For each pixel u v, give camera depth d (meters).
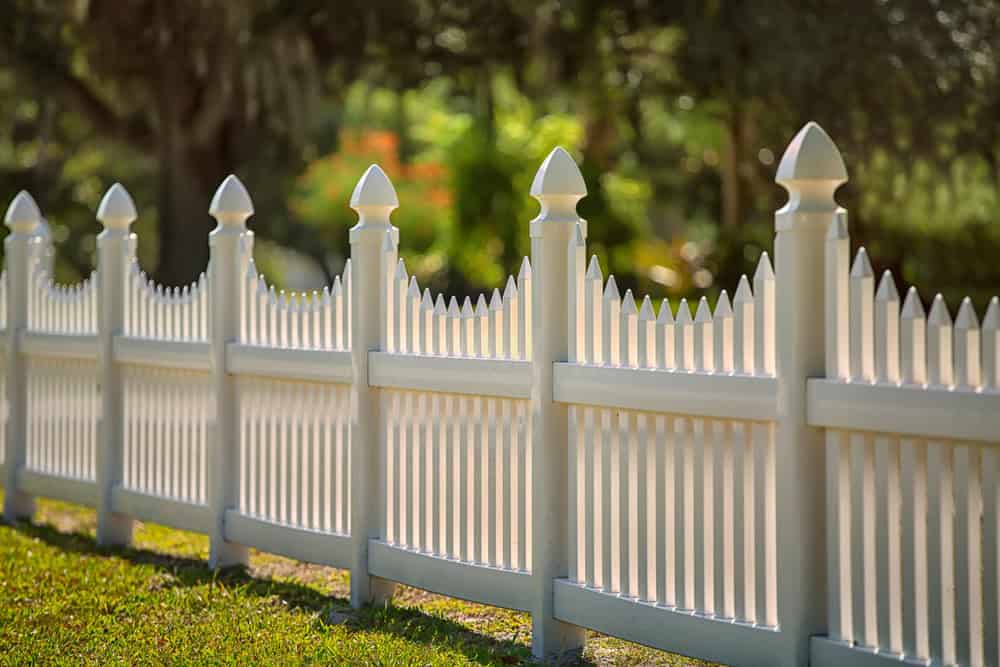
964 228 20.31
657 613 6.05
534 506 6.70
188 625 7.46
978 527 4.92
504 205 25.89
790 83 18.64
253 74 19.44
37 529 11.19
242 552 9.29
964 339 4.93
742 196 22.67
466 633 7.29
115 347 10.27
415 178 32.53
